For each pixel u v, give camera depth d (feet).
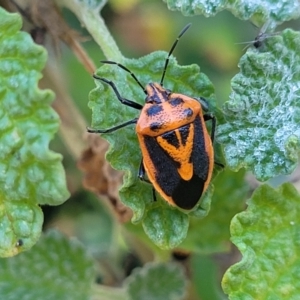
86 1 0.34
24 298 0.38
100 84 0.32
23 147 0.31
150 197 0.33
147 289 0.39
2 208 0.31
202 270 0.41
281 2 0.33
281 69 0.33
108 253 0.43
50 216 0.48
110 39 0.34
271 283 0.32
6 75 0.31
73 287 0.38
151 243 0.38
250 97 0.32
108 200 0.37
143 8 0.56
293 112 0.32
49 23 0.36
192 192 0.32
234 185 0.36
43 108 0.31
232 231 0.33
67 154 0.48
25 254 0.38
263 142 0.32
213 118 0.33
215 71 0.55
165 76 0.33
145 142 0.33
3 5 0.36
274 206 0.33
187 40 0.56
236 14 0.33
